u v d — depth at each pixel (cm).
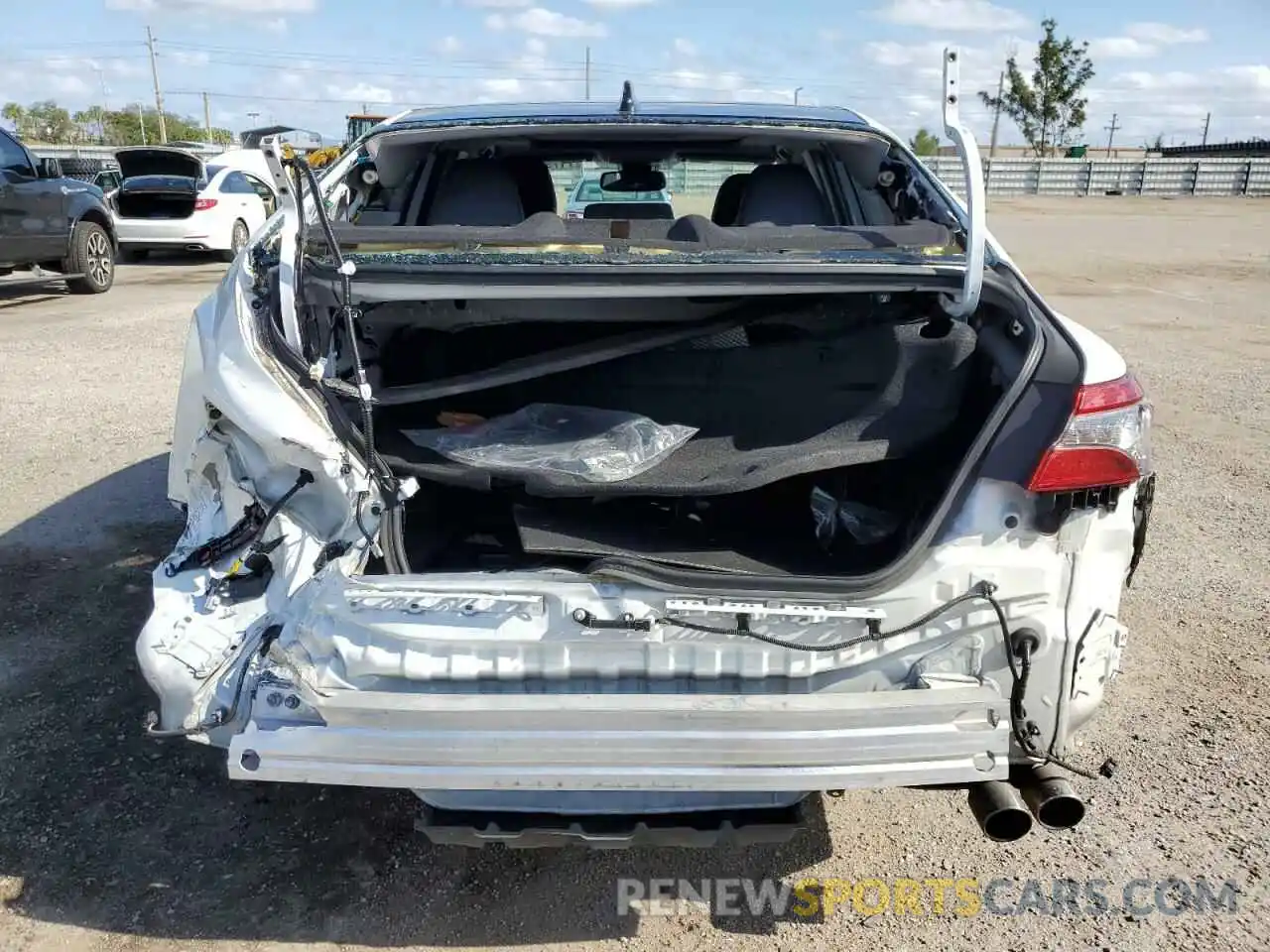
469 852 254
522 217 338
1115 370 209
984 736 189
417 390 236
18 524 437
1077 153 4384
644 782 186
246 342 221
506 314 243
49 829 255
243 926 229
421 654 202
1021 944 226
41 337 856
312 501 226
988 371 223
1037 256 1585
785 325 248
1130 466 200
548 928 230
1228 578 401
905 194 331
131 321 941
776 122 317
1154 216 2484
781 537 237
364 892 240
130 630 348
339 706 185
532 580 200
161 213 1438
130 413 612
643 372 249
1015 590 204
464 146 349
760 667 203
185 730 208
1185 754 291
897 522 237
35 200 1033
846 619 200
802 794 207
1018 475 201
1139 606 378
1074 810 204
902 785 188
